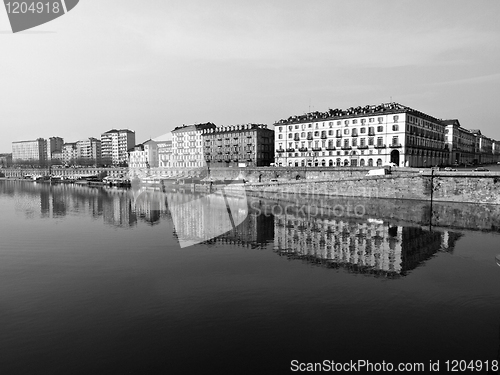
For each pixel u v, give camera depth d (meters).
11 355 12.41
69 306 16.48
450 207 50.09
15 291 18.30
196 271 21.48
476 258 24.69
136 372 11.49
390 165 73.69
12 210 53.44
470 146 162.75
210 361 12.12
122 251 26.16
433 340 13.48
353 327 14.51
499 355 12.45
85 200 67.75
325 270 21.86
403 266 22.72
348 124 102.06
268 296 17.66
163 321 15.02
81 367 11.73
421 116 102.25
